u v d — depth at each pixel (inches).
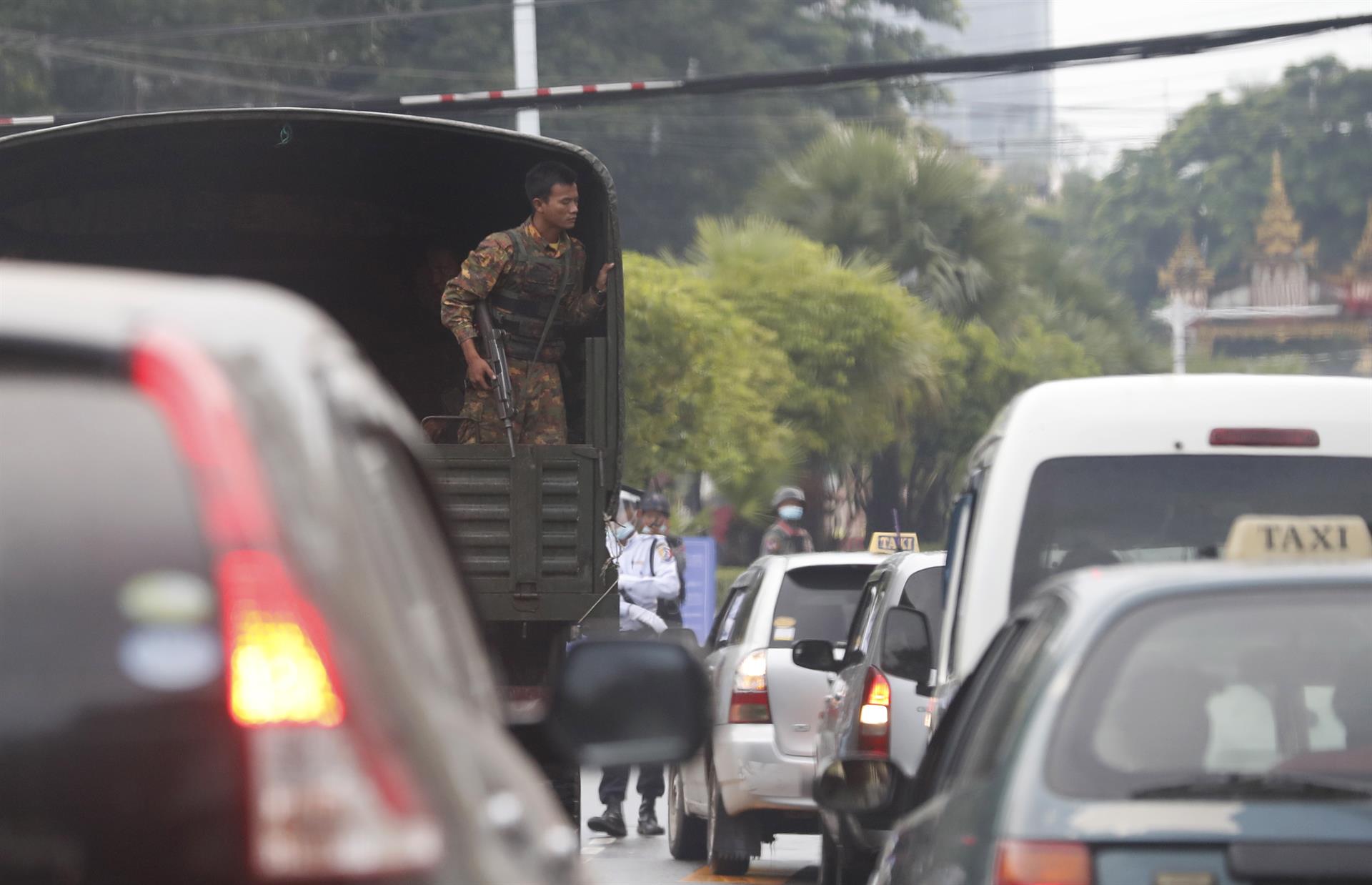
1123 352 7101.4
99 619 212.2
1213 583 473.7
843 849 1034.7
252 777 211.0
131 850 207.5
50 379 223.8
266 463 225.0
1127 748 439.2
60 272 261.3
